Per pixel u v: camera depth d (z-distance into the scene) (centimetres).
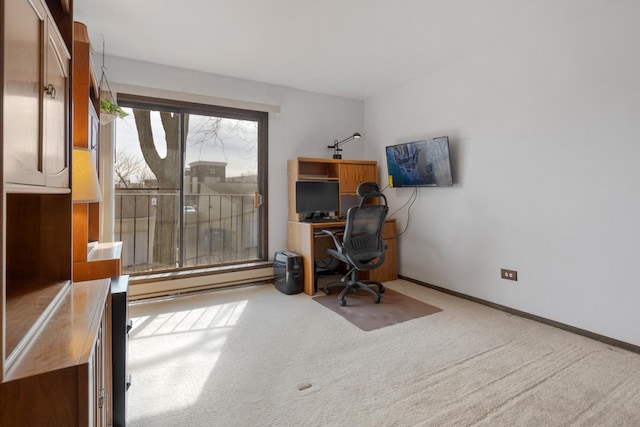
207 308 309
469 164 328
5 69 66
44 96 95
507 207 295
